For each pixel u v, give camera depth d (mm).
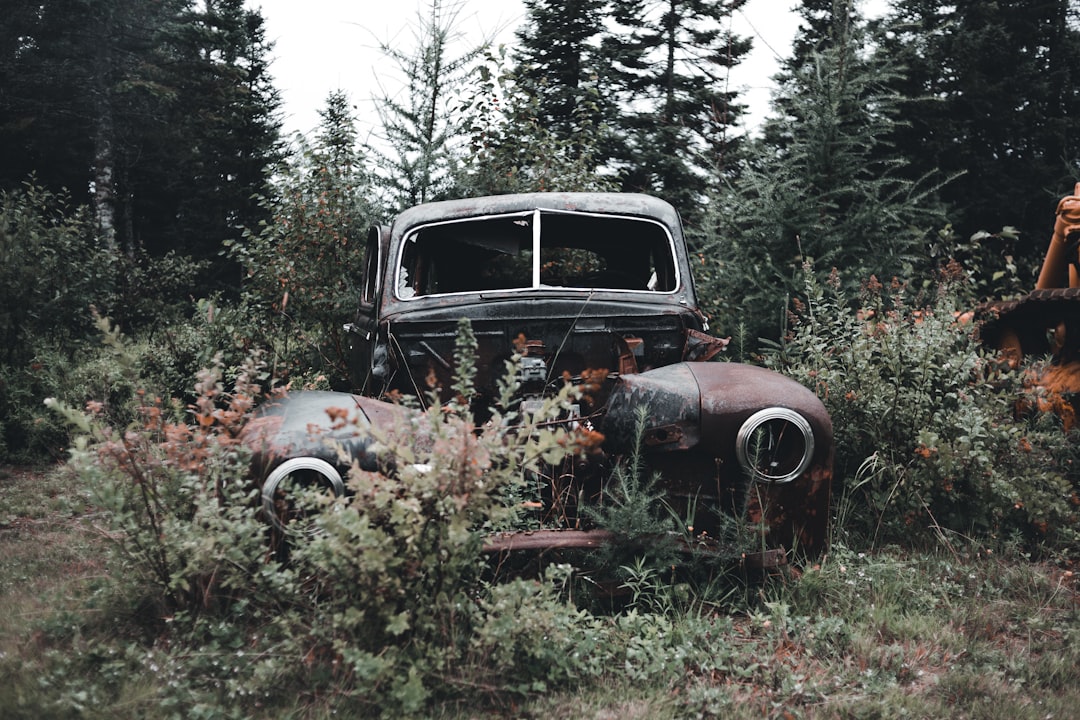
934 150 17109
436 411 2854
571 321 4473
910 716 2697
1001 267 11258
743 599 3467
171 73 24344
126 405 5945
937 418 4492
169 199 28859
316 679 2740
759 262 7508
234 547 2916
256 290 8398
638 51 20859
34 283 8266
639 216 4957
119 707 2574
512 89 9086
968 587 3803
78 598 3414
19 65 21922
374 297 5020
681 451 3473
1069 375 5461
